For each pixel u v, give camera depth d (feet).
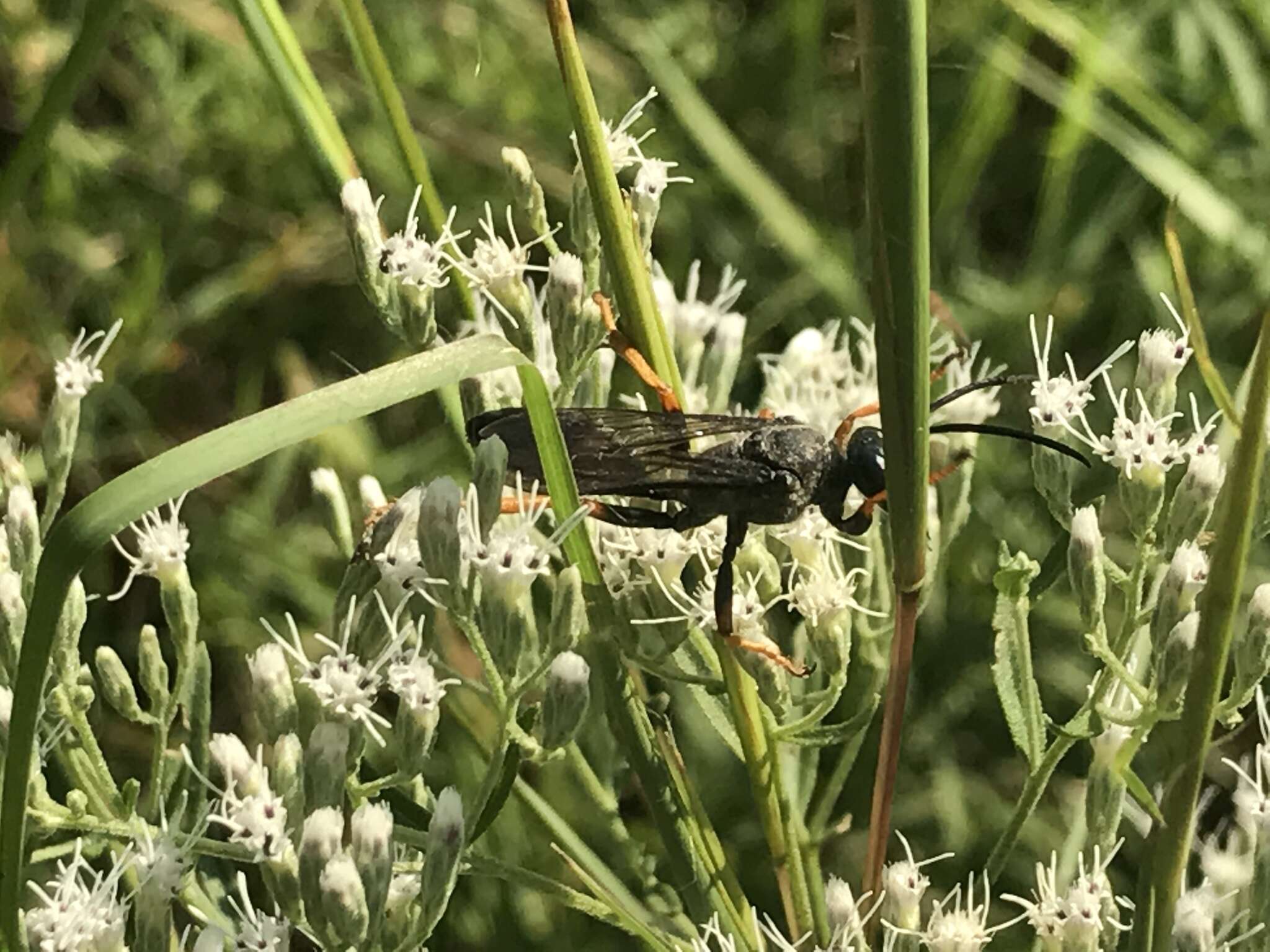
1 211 0.25
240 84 0.49
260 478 0.46
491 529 0.23
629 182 0.33
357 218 0.27
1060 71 0.47
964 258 0.47
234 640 0.44
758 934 0.26
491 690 0.24
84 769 0.24
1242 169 0.44
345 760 0.23
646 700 0.28
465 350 0.20
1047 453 0.26
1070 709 0.40
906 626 0.23
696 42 0.50
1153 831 0.21
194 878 0.25
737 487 0.27
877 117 0.18
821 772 0.33
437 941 0.39
